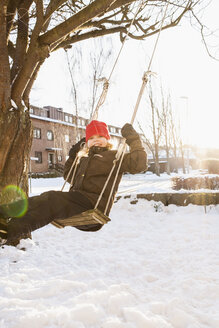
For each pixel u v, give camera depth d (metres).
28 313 2.74
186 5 6.25
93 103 17.02
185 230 6.76
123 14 6.93
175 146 37.41
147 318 2.67
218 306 3.10
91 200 2.52
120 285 3.45
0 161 5.03
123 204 8.87
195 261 4.63
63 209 2.35
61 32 4.68
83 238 6.50
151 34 6.82
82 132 18.67
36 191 17.09
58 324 2.61
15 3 5.54
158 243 6.01
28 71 5.05
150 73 3.10
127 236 6.65
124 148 2.60
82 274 4.02
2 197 5.01
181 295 3.36
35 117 40.56
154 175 34.75
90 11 4.34
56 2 4.66
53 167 42.25
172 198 8.81
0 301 3.02
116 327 2.56
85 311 2.77
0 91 4.96
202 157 67.00
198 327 2.61
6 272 4.11
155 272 4.33
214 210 8.17
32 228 2.21
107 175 2.68
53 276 4.06
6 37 5.04
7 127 4.98
